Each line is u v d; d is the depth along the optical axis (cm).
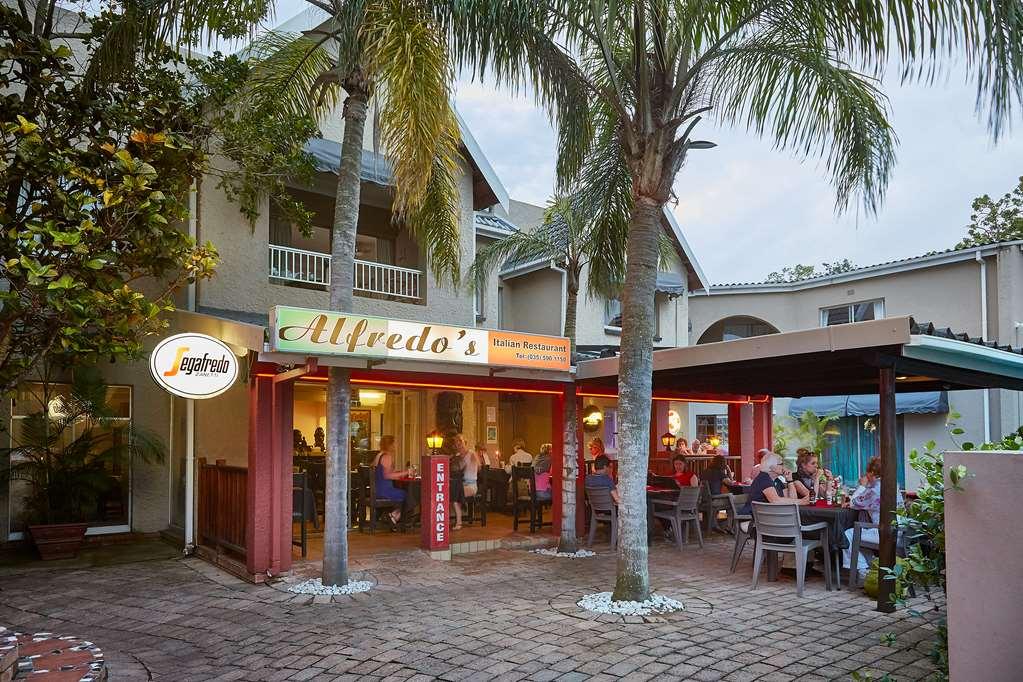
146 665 570
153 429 1160
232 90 930
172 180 629
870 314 1897
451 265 1129
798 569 793
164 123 679
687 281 1938
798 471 1063
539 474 1241
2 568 927
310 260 1280
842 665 552
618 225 1039
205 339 757
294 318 735
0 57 601
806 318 2033
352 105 859
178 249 595
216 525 975
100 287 532
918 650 589
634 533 738
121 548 1067
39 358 563
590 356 1213
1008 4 553
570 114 843
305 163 1025
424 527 1014
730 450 1480
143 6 790
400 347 806
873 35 652
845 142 819
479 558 1006
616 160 1010
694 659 564
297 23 1149
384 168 1245
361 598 769
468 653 580
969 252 1648
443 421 1552
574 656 571
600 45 757
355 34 771
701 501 1238
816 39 742
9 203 551
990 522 297
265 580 845
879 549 751
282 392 883
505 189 1452
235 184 1098
